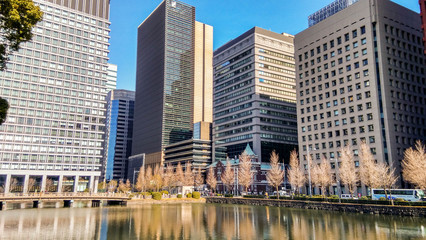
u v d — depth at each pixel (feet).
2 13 76.38
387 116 305.94
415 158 225.97
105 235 118.42
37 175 431.43
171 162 648.38
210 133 633.61
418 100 338.54
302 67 402.11
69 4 488.02
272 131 488.44
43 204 324.39
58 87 461.37
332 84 360.69
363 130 320.91
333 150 348.59
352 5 348.38
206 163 581.53
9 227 140.15
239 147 503.61
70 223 153.99
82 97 479.00
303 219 160.76
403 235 108.37
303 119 392.47
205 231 126.82
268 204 271.49
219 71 582.35
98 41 507.71
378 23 326.03
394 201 184.03
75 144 463.83
